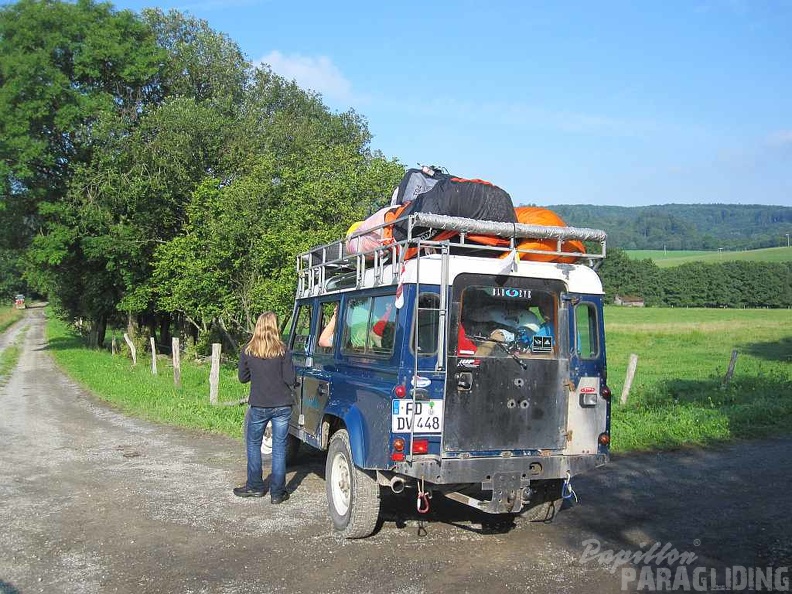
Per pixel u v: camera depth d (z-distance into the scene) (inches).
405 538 231.0
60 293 1402.6
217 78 1254.9
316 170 756.6
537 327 224.8
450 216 216.7
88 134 1073.5
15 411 584.1
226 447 399.2
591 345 231.8
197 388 692.1
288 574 198.5
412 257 222.8
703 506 267.9
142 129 1063.0
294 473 328.8
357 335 248.7
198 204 826.2
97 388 713.0
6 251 1353.3
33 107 1059.9
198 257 810.2
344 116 1386.6
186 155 1048.8
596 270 241.3
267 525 245.6
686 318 2652.6
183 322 1229.7
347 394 238.2
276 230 719.1
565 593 183.3
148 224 1113.4
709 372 895.7
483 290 218.7
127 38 1146.7
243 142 1064.8
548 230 223.0
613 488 297.0
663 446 386.6
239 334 970.1
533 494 248.2
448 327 210.5
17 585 192.2
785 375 733.9
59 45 1098.7
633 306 3922.2
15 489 302.4
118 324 1710.1
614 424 437.7
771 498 278.1
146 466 347.6
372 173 768.9
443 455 209.0
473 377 212.8
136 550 220.1
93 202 1086.4
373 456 211.6
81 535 235.6
